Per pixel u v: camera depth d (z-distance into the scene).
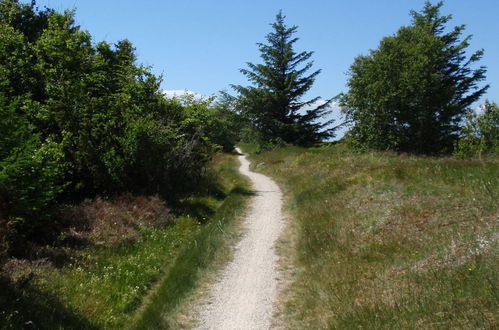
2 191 9.44
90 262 10.05
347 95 30.59
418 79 28.41
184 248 12.20
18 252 9.34
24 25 22.50
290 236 13.09
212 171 25.06
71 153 14.65
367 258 9.66
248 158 48.16
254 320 8.06
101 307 8.25
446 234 9.14
